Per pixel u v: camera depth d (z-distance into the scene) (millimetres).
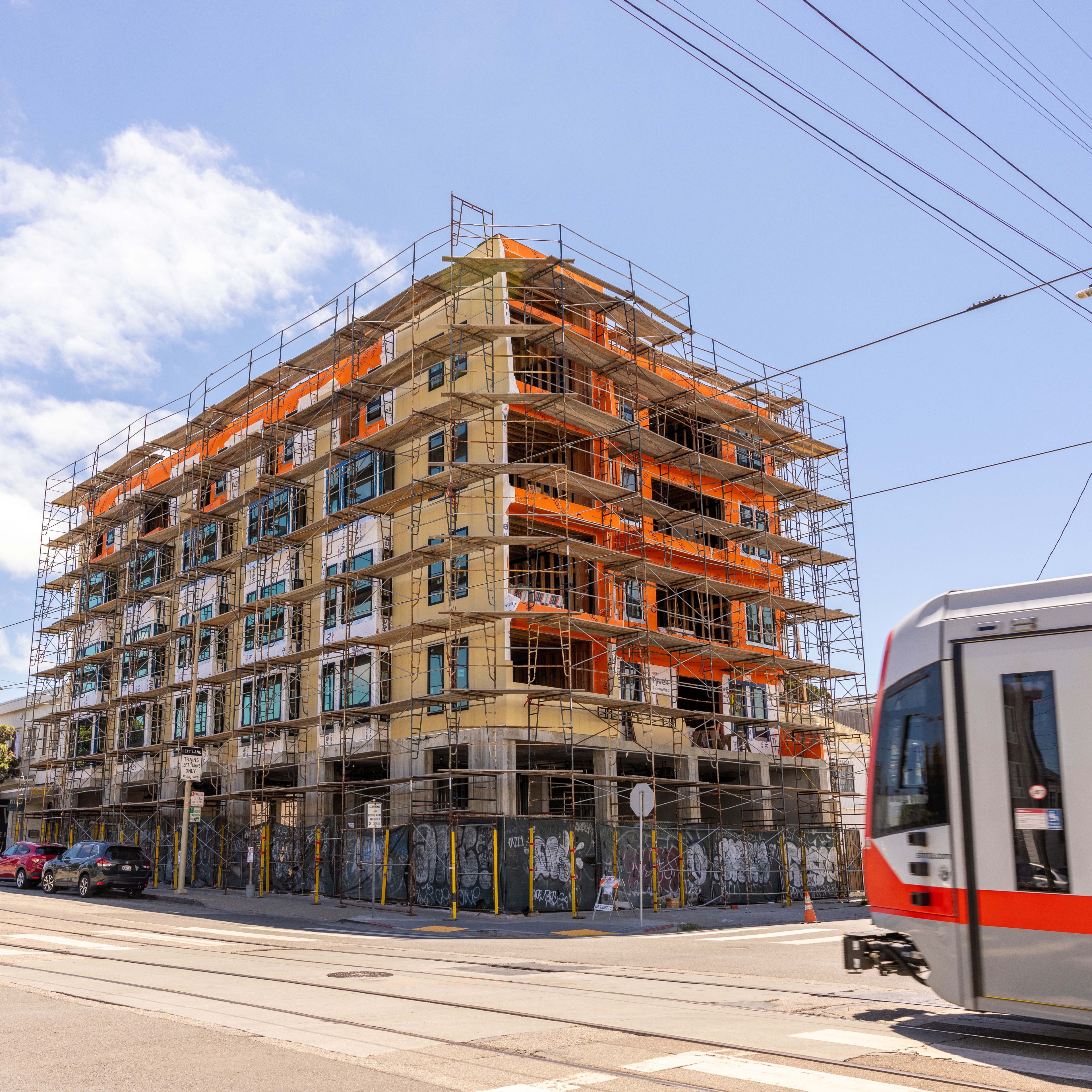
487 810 25734
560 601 28547
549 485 28688
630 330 31297
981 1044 8281
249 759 33938
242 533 38500
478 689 25938
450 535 26047
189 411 40938
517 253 30750
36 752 50156
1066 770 8070
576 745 27469
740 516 36219
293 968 13016
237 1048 7742
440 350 28688
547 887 25281
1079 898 7832
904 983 12109
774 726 34281
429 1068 7148
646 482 32938
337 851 29969
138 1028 8531
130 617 44062
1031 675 8422
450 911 25156
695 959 15133
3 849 51656
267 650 34750
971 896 8430
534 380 30047
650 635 28781
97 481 47062
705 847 29875
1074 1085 6906
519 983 11844
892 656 9602
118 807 39844
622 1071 7098
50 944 15812
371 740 29375
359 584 31031
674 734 30906
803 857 30047
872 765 9641
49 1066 7121
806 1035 8570
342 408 33312
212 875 34875
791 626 36781
